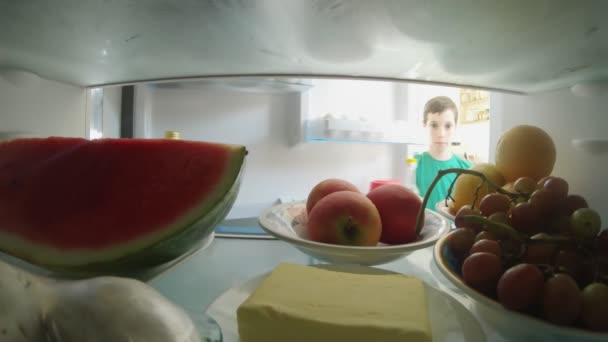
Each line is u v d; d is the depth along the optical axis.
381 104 1.33
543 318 0.23
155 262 0.30
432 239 0.38
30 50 0.41
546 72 0.48
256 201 1.19
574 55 0.40
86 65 0.48
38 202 0.32
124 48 0.41
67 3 0.28
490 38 0.35
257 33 0.35
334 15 0.30
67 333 0.17
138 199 0.31
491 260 0.26
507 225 0.30
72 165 0.34
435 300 0.29
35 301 0.18
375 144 1.30
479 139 1.12
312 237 0.41
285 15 0.30
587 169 0.52
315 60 0.46
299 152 1.22
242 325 0.24
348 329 0.23
